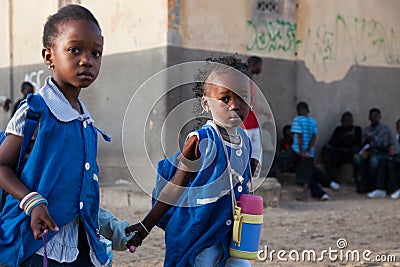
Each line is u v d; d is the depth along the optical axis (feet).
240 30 29.66
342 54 34.09
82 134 7.58
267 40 31.01
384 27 35.60
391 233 20.43
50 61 7.59
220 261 8.78
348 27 34.27
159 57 26.94
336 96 33.99
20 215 7.18
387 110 35.86
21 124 7.14
